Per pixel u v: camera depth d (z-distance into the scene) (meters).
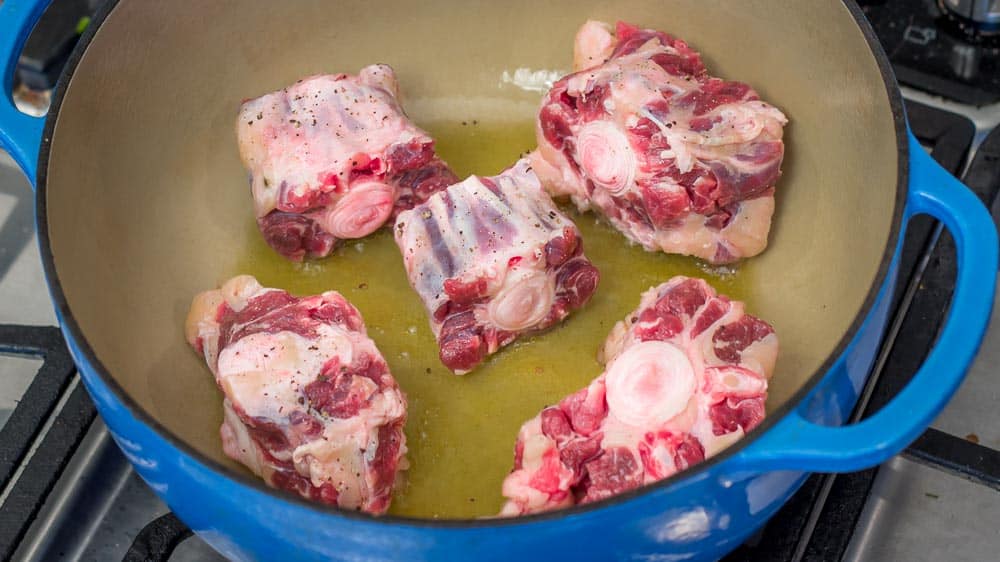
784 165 0.61
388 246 0.62
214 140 0.63
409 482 0.57
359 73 0.64
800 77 0.60
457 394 0.58
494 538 0.47
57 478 0.55
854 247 0.57
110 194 0.59
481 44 0.65
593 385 0.55
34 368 0.59
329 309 0.57
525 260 0.57
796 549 0.54
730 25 0.61
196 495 0.49
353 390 0.55
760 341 0.56
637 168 0.59
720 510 0.49
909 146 0.53
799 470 0.49
